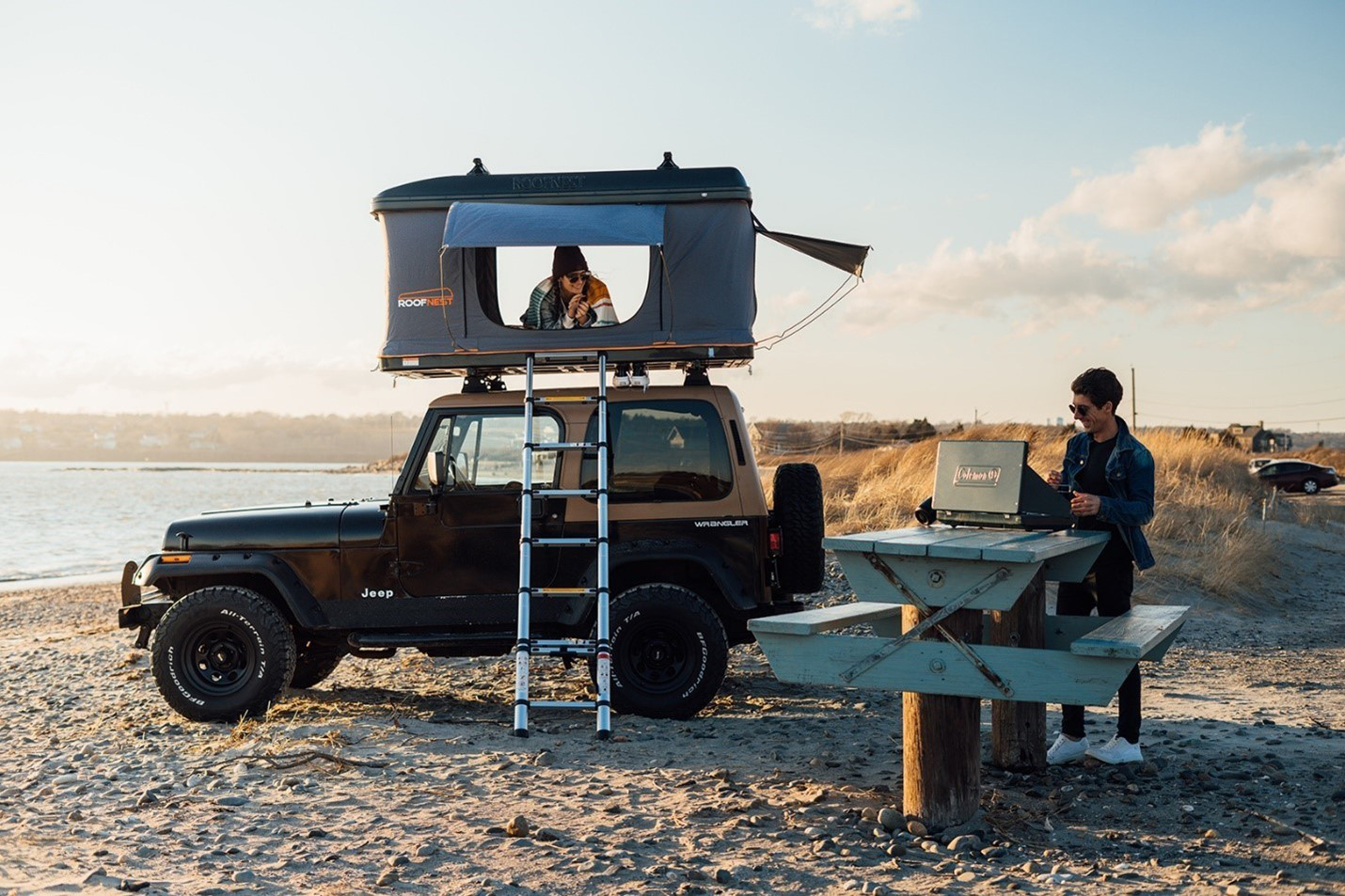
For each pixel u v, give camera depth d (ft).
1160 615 18.44
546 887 14.99
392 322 26.84
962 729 17.02
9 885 15.21
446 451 27.09
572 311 27.35
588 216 25.61
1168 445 85.92
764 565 26.37
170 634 26.35
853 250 28.35
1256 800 18.22
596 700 24.91
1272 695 29.07
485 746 22.89
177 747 23.57
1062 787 19.10
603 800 18.92
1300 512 80.69
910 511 55.98
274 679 26.30
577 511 26.45
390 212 26.89
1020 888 14.67
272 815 18.37
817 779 20.13
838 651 16.66
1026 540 16.70
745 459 26.63
